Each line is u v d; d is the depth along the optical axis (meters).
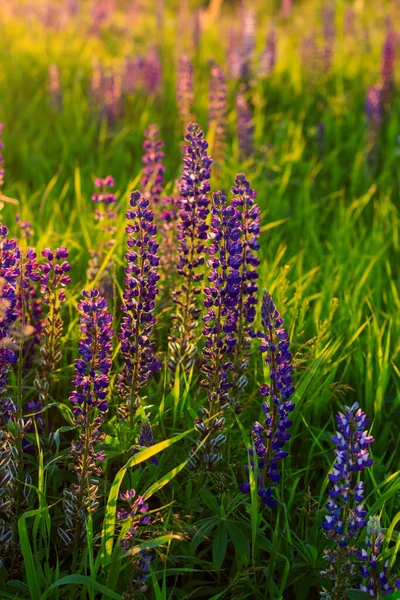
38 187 6.72
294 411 3.46
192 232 3.53
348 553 2.61
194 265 3.55
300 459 3.65
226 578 3.09
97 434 2.86
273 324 2.82
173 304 4.24
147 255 3.07
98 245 4.70
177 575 2.93
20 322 3.50
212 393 3.12
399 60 10.75
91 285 4.03
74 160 7.41
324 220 6.35
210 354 3.13
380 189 6.98
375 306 4.52
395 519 2.66
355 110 8.94
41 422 3.32
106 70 9.39
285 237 5.92
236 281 3.10
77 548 2.92
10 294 2.73
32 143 7.81
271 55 9.82
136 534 2.65
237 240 3.09
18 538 2.91
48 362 3.40
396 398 3.75
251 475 2.73
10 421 2.93
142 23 15.26
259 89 9.46
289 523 3.17
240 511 3.14
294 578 2.95
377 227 5.72
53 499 3.22
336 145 8.03
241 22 11.59
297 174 7.31
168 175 6.98
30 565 2.62
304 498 3.24
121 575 2.84
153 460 3.04
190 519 3.02
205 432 3.06
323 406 3.75
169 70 10.73
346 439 2.52
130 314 3.15
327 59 9.75
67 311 4.41
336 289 4.70
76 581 2.48
